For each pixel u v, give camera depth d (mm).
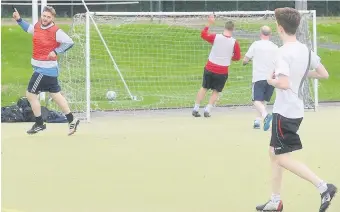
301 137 20781
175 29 40344
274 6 67438
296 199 13547
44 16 20734
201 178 15383
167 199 13625
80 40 29094
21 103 24922
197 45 40188
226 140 20375
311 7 67250
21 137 20906
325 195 12094
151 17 31266
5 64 43500
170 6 66000
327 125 23328
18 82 36969
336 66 43969
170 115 26656
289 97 12203
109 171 16094
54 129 22594
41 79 20922
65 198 13664
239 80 34188
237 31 37375
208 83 25797
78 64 29453
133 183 14930
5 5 59250
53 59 20922
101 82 33688
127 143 19875
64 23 56031
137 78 35312
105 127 23312
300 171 12305
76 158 17609
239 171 16062
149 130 22547
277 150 12352
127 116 26312
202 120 25125
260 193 14070
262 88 22766
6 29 54031
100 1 62406
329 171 16016
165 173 15883
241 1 67375
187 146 19359
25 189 14352
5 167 16469
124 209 12898
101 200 13531
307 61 12250
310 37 31141
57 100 21219
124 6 64375
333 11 67125
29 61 45281
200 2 67000
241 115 26500
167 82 35125
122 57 38125
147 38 40219
